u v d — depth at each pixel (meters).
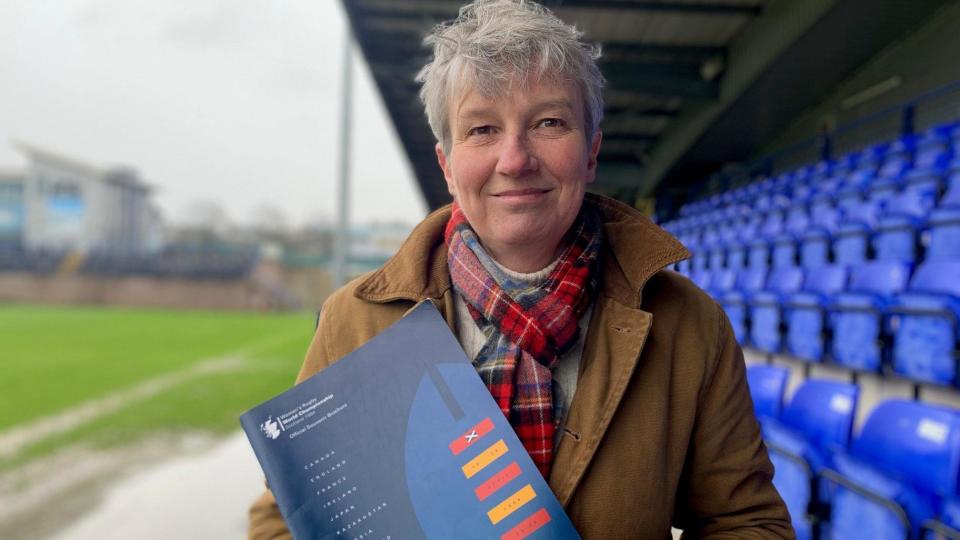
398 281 1.01
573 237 1.01
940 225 3.80
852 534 1.77
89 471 7.11
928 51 8.12
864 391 3.44
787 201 7.73
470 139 0.93
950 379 2.78
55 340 23.45
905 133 7.84
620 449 0.89
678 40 9.96
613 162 16.48
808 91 10.16
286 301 52.44
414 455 0.84
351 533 0.80
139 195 69.38
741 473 0.97
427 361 0.89
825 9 7.42
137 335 25.34
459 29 0.94
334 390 0.86
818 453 2.08
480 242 1.01
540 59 0.88
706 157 13.49
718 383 0.98
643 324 0.93
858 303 3.45
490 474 0.83
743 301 4.75
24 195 62.06
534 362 0.93
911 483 1.83
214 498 4.66
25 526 5.22
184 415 10.30
